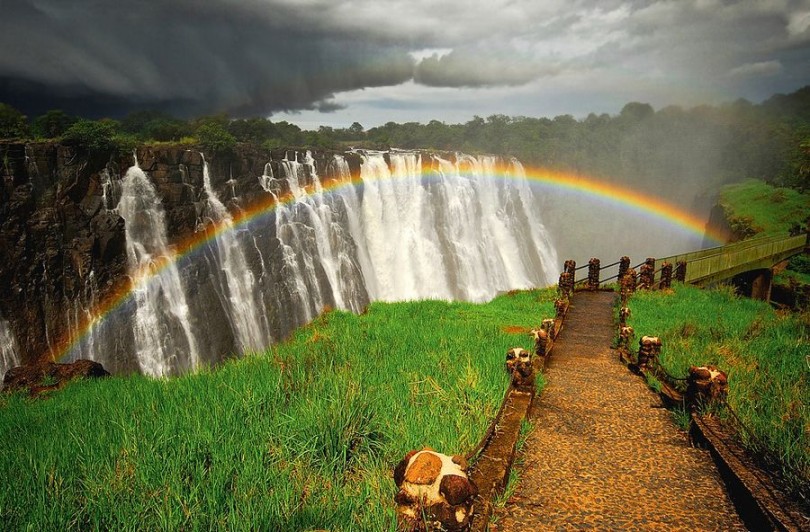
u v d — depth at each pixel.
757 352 9.67
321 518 3.84
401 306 18.34
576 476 5.06
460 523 2.91
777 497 4.18
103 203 37.09
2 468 5.02
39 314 33.81
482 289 61.75
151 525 3.85
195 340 39.75
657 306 16.83
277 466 4.83
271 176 47.50
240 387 7.44
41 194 34.56
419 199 59.94
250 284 43.94
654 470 5.19
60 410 8.52
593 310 16.53
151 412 6.70
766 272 29.64
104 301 36.50
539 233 75.94
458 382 7.17
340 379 7.32
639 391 8.06
